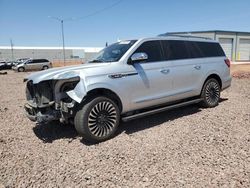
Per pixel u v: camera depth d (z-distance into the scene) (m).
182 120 6.00
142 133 5.26
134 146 4.59
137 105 5.45
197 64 6.66
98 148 4.59
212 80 7.07
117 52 5.61
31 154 4.46
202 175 3.50
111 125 5.02
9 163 4.15
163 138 4.91
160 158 4.06
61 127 5.91
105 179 3.53
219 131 5.13
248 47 48.16
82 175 3.67
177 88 6.19
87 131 4.71
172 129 5.40
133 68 5.36
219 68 7.26
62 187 3.40
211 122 5.73
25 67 36.44
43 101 4.85
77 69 4.91
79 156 4.30
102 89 4.95
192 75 6.51
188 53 6.58
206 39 7.28
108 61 5.42
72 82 4.71
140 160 4.03
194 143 4.59
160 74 5.77
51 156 4.35
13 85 15.70
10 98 10.29
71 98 4.65
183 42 6.56
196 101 6.70
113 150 4.46
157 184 3.35
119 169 3.79
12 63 44.31
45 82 4.83
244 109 6.82
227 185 3.25
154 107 5.95
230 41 46.34
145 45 5.72
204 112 6.65
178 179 3.44
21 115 7.14
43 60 37.88
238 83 12.45
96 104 4.78
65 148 4.68
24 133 5.59
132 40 5.82
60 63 57.31
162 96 5.84
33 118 5.05
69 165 3.99
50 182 3.53
